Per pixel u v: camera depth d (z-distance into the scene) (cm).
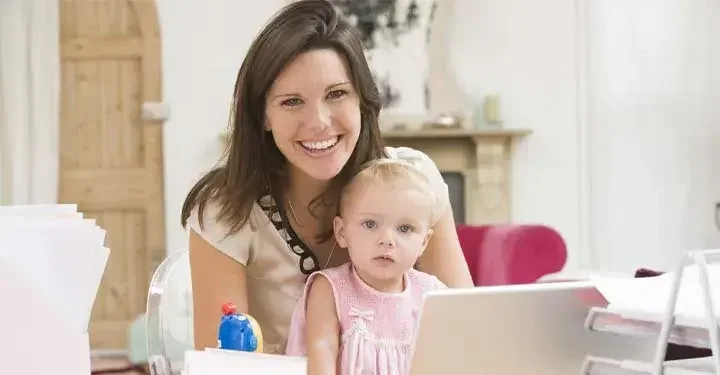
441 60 524
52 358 84
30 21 500
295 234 131
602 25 516
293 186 129
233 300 126
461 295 84
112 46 507
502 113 523
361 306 111
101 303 503
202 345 126
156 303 135
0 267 82
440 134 495
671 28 511
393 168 112
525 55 522
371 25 503
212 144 512
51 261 84
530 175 518
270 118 119
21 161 501
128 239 508
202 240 128
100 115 507
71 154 507
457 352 85
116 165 509
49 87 503
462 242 355
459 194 509
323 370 107
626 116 515
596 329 89
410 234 111
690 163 511
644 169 514
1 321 82
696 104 511
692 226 512
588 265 516
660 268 512
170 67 511
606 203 515
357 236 111
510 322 86
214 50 514
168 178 509
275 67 115
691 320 79
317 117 115
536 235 348
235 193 125
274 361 79
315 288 113
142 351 455
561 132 520
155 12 507
